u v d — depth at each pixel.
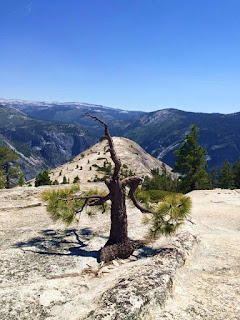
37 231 10.20
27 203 15.19
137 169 140.00
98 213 13.70
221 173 69.94
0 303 4.55
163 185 44.19
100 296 4.59
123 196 7.94
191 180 37.56
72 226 11.05
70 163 153.12
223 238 9.63
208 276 6.13
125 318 3.78
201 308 4.57
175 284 5.37
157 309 4.34
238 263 6.98
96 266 6.80
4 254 7.39
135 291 4.46
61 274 6.18
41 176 61.44
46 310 4.44
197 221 13.35
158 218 8.22
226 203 19.92
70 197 8.94
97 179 93.94
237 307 4.63
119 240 7.73
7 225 11.12
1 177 31.98
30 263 6.81
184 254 6.96
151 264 5.90
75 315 4.19
